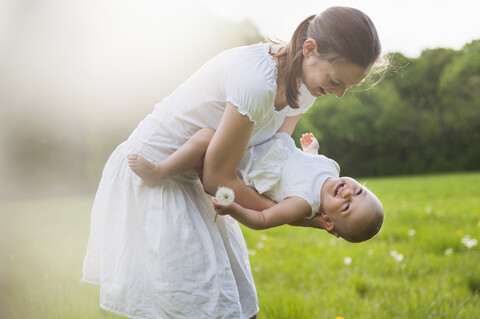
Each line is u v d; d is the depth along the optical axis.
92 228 2.30
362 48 1.97
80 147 20.38
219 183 2.11
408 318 3.46
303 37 2.09
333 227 2.35
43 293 3.80
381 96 33.31
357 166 33.53
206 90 2.15
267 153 2.28
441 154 31.69
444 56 32.59
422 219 7.90
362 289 4.30
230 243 2.32
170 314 2.03
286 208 2.20
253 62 2.04
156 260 2.06
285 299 3.78
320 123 33.81
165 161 2.12
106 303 2.12
